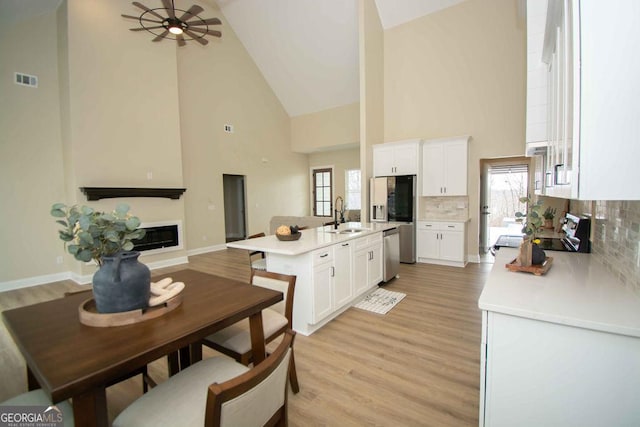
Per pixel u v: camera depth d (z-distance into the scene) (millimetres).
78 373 934
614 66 925
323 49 6930
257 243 3049
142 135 5406
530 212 1912
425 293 3969
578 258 2170
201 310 1427
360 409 1876
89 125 4773
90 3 4730
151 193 5430
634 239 1407
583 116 959
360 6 5414
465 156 5188
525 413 1290
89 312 1328
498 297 1401
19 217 4527
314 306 2826
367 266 3762
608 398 1152
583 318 1152
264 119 8359
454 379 2160
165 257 5730
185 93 6523
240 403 940
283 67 7828
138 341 1136
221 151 7285
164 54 5707
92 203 4824
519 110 5023
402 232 5551
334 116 8328
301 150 9141
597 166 955
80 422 969
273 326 1917
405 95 6020
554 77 1603
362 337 2801
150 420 1121
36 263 4684
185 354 1810
